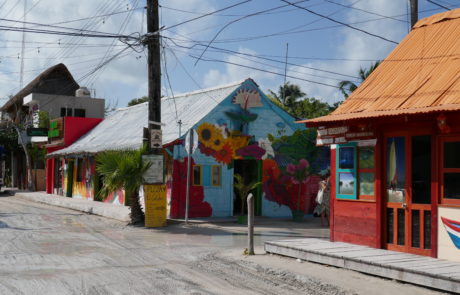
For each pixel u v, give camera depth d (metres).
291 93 52.78
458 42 10.58
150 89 17.20
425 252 9.30
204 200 19.03
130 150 17.27
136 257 10.43
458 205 8.72
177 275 8.62
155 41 17.22
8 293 7.25
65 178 31.25
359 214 10.73
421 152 9.55
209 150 19.17
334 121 10.17
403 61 11.34
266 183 20.41
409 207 9.70
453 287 7.18
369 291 7.46
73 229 15.51
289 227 16.80
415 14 14.12
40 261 9.84
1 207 23.78
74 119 32.22
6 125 42.94
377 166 10.32
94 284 7.85
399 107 9.68
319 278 8.30
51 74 46.84
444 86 9.54
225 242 12.91
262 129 20.33
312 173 21.31
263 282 8.15
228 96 19.62
